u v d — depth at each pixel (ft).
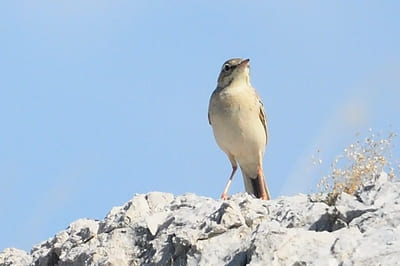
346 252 38.52
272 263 38.73
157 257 45.60
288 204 47.39
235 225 44.50
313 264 38.19
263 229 40.78
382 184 46.37
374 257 37.63
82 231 51.21
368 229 41.22
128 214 50.29
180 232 44.88
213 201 50.52
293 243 39.60
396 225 41.16
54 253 51.39
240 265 41.34
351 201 45.34
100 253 47.91
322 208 44.98
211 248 43.47
